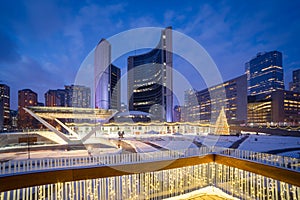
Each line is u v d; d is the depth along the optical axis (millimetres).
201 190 7445
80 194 6020
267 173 5789
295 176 5047
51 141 15172
